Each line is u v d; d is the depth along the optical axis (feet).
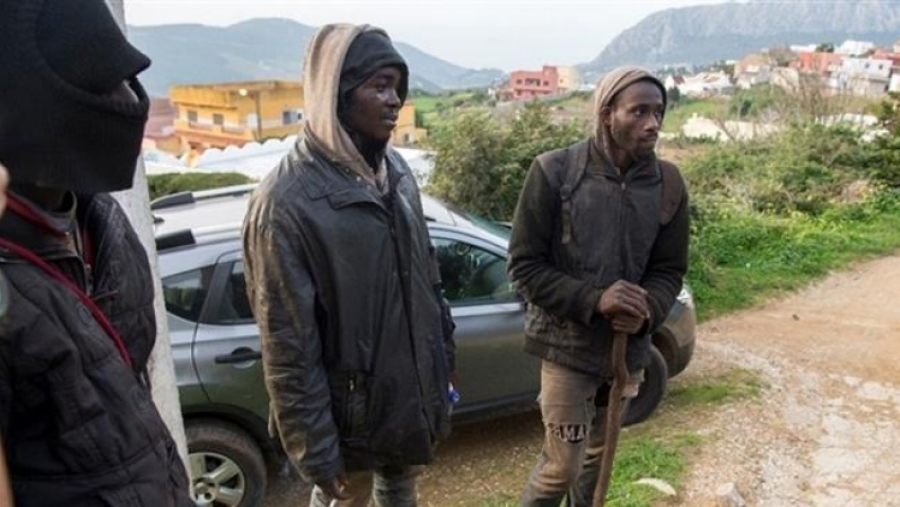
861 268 30.17
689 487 12.05
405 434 7.05
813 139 46.01
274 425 7.50
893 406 16.78
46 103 3.29
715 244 31.53
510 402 14.42
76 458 3.56
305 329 6.38
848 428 15.44
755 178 43.16
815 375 18.86
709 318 24.21
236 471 12.16
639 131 7.19
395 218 6.89
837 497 12.45
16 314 3.28
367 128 6.63
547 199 7.67
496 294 14.35
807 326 23.22
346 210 6.43
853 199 42.45
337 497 6.84
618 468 12.73
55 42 3.29
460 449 15.10
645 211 7.58
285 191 6.31
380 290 6.70
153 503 3.87
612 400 7.73
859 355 20.35
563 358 7.91
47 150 3.34
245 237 6.56
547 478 8.39
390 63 6.55
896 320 23.65
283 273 6.27
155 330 4.64
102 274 4.07
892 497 12.46
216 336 12.01
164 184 31.94
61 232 3.65
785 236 33.32
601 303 7.30
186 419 11.91
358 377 6.71
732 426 15.03
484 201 24.40
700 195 36.42
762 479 12.87
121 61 3.46
